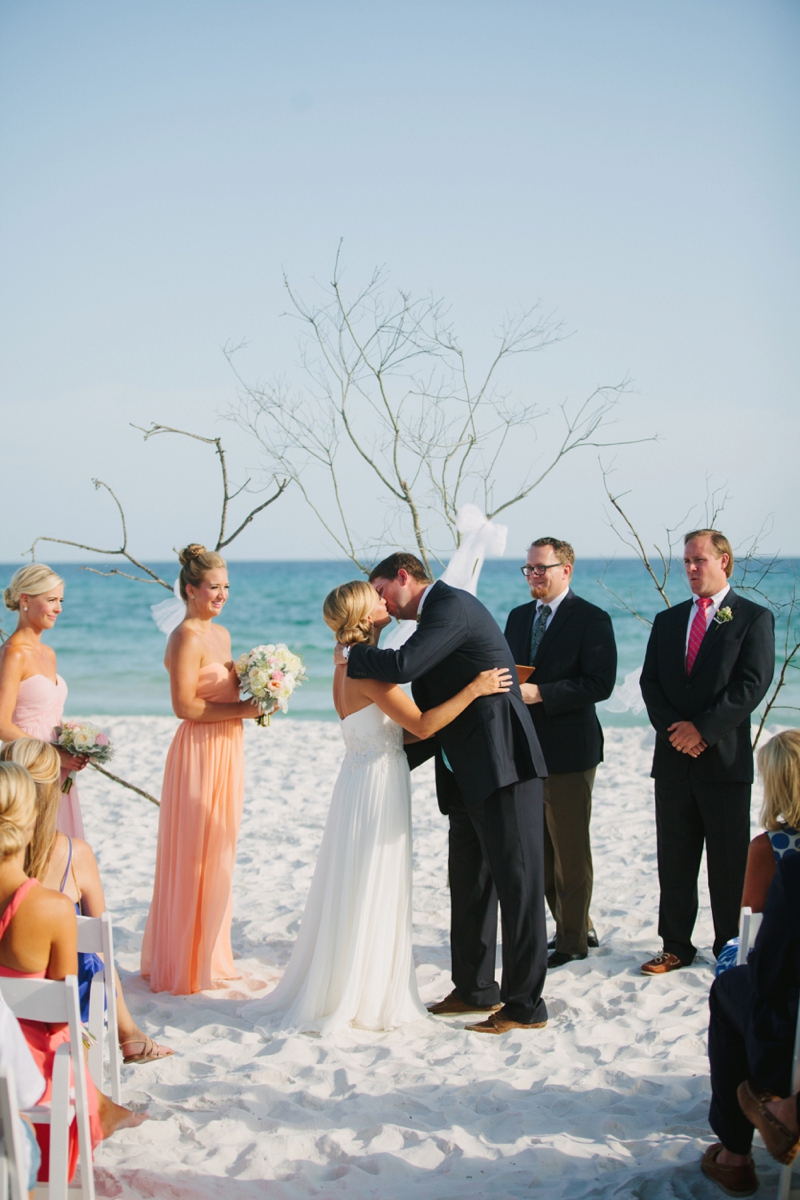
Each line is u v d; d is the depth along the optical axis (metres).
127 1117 3.02
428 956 4.90
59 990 2.45
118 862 6.77
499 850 3.86
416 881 6.14
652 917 5.36
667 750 4.55
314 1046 3.74
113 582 46.81
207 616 4.51
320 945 3.99
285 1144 3.02
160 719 15.48
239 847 7.19
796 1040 2.41
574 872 4.67
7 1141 2.08
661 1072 3.46
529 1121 3.14
